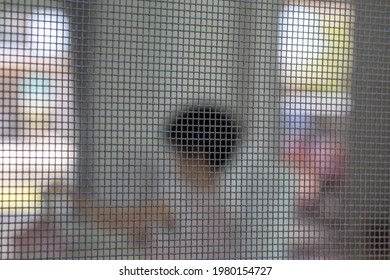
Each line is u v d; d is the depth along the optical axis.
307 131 0.81
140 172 0.75
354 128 0.83
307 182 0.81
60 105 0.72
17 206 0.71
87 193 0.73
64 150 0.72
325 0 0.80
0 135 0.69
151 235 0.76
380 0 0.82
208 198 0.77
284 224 0.80
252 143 0.79
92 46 0.72
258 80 0.79
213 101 0.77
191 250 0.77
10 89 0.70
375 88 0.83
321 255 0.81
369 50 0.82
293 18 0.79
